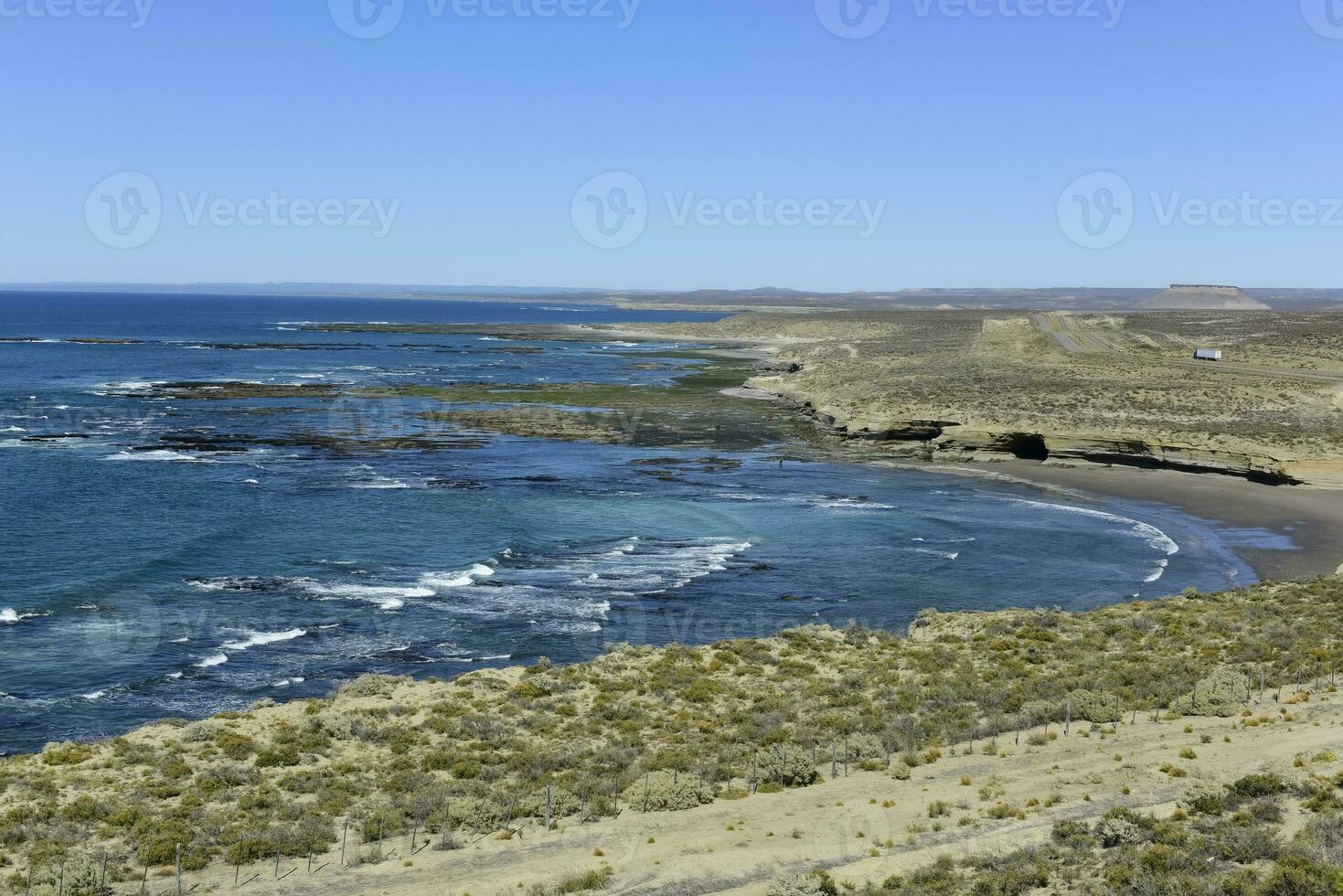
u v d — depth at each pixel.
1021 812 19.08
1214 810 18.14
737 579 44.00
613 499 60.44
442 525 52.94
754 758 22.73
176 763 23.25
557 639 36.12
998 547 50.09
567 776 22.70
